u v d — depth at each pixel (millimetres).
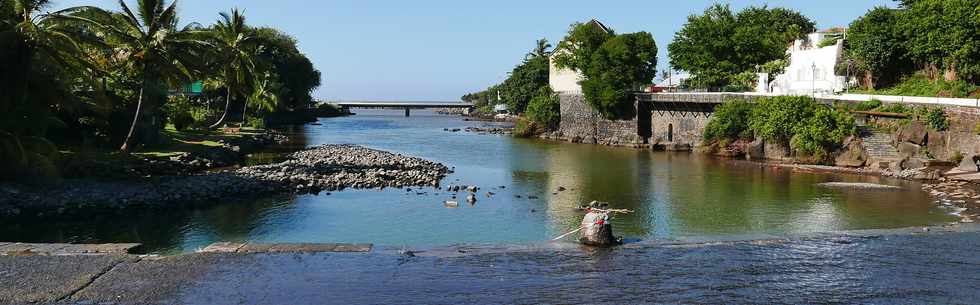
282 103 116500
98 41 38250
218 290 14609
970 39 56875
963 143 48938
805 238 21219
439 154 69312
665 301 14242
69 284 14734
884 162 51125
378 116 194375
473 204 36562
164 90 61812
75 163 38531
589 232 20062
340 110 196000
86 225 29516
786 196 39812
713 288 15227
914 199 37844
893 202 36969
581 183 46312
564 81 106875
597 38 94062
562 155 68875
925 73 65125
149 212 32594
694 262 17734
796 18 103562
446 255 18312
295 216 32469
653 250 19312
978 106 47812
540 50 146375
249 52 70062
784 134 60625
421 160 57844
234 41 66562
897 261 17844
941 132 50750
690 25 89875
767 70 84125
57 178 35094
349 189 40594
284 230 29469
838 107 59438
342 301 14047
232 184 39312
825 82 73500
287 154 65125
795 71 79750
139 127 51250
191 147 55469
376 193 39406
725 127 67438
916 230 22922
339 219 31984
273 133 92562
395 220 31922
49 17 36219
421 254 18406
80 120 46969
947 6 58562
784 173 51469
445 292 14766
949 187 41844
